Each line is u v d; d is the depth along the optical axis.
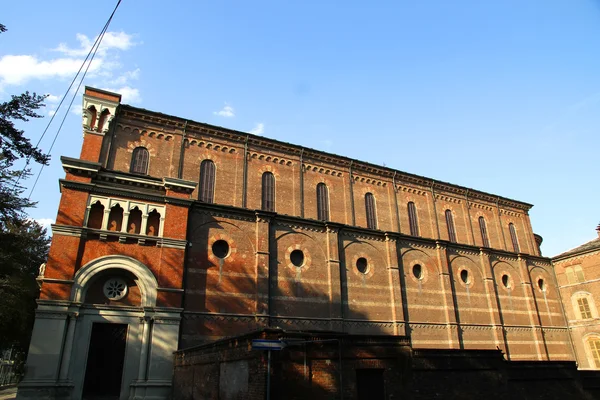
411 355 19.14
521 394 22.80
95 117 29.89
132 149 31.22
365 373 17.67
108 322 23.80
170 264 26.00
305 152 38.44
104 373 23.52
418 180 44.12
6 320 36.44
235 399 15.67
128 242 25.53
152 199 27.12
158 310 24.62
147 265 25.53
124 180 27.09
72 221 24.50
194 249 27.88
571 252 48.16
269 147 37.03
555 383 24.50
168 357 24.08
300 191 36.94
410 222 42.16
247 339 15.49
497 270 44.12
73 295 23.11
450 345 36.84
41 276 25.97
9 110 21.73
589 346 45.03
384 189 41.97
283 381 14.85
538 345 42.88
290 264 31.58
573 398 24.88
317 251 33.25
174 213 27.41
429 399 19.28
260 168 36.00
